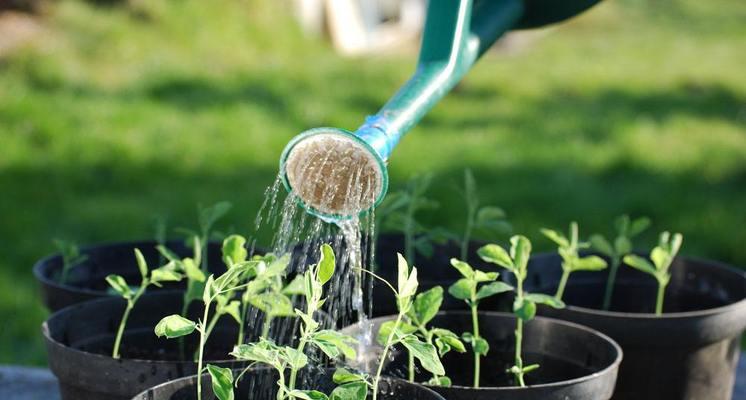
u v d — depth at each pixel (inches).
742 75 380.2
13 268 175.6
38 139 231.5
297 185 59.0
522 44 419.5
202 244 86.4
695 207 222.4
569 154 260.2
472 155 252.8
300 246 91.8
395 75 324.8
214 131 251.9
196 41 308.8
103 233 193.8
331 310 82.8
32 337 152.3
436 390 62.3
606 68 383.9
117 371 65.2
